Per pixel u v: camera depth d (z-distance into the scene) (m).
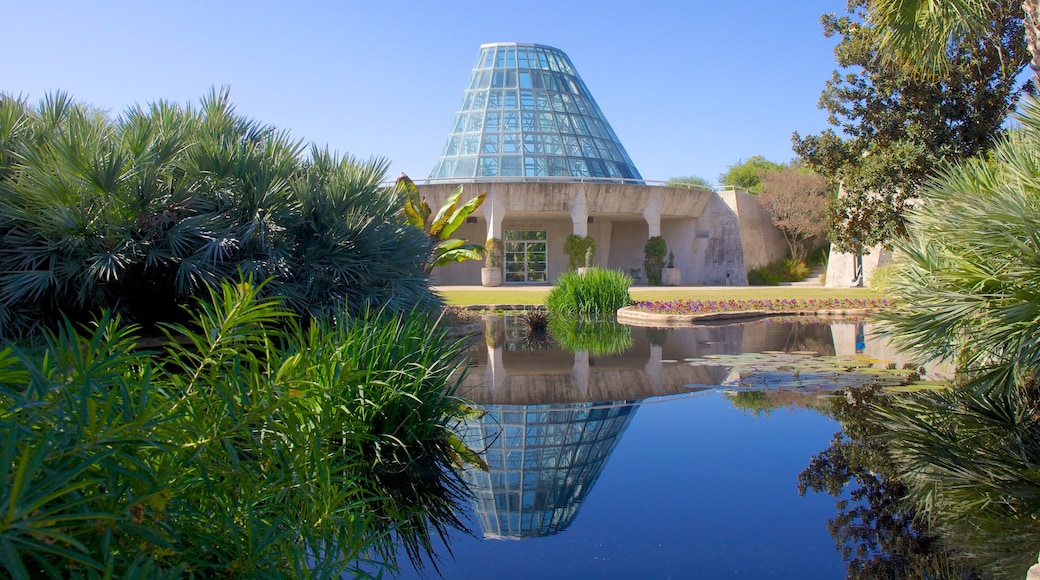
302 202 7.59
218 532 2.10
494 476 3.88
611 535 3.02
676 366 7.79
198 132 7.74
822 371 7.25
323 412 3.56
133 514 1.62
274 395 2.38
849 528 3.06
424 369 4.57
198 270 6.58
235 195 7.29
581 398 6.06
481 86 32.78
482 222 32.12
